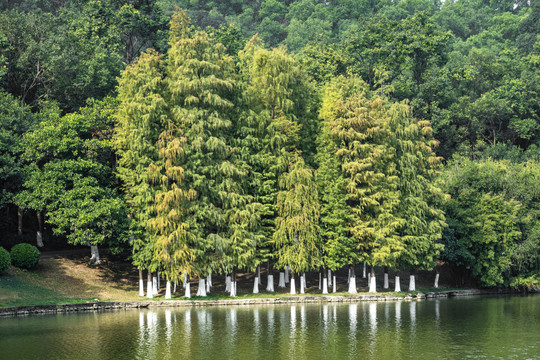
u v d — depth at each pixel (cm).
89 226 5997
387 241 6512
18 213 6738
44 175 5947
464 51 16312
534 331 4491
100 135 6412
